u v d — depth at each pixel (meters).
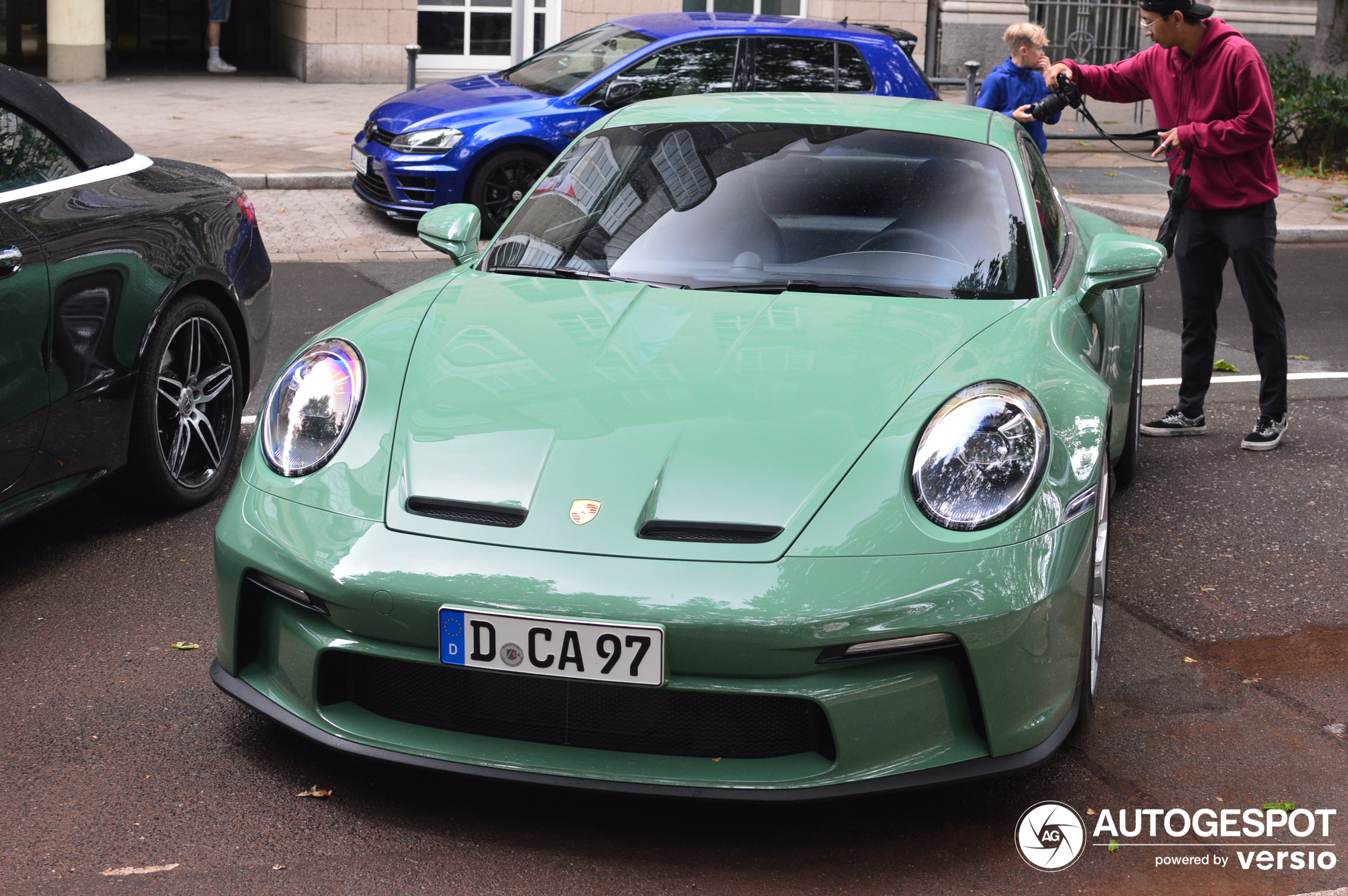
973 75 12.34
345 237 9.05
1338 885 2.50
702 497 2.52
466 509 2.56
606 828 2.61
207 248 4.25
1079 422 2.79
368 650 2.52
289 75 17.70
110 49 17.78
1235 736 3.05
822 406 2.72
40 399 3.53
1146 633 3.60
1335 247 10.38
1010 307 3.21
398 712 2.62
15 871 2.40
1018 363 2.87
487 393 2.82
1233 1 20.05
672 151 3.88
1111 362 3.88
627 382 2.82
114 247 3.82
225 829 2.56
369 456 2.70
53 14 15.77
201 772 2.76
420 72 17.62
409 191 8.99
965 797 2.76
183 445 4.25
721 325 3.06
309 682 2.62
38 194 3.64
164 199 4.15
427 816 2.63
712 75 9.49
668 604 2.38
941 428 2.63
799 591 2.39
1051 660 2.55
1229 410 5.91
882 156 3.75
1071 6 19.41
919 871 2.50
